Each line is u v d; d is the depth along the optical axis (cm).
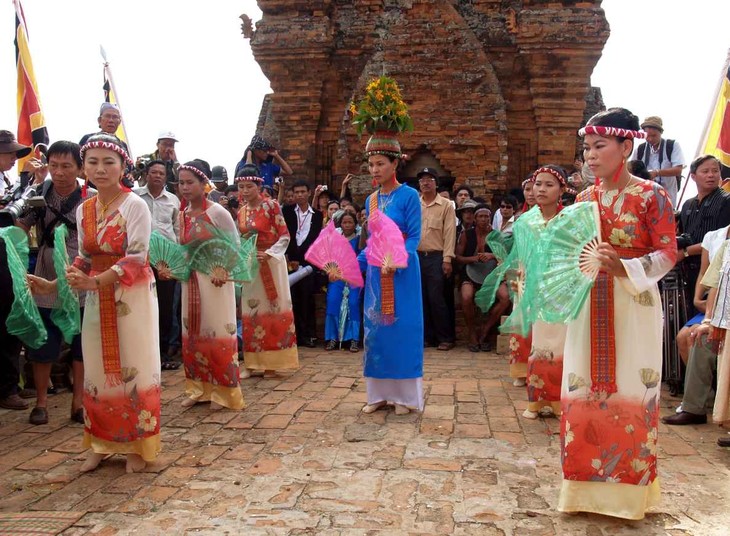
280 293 732
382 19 1273
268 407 599
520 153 1282
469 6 1314
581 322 363
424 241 942
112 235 427
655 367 356
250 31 1366
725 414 487
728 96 861
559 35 1202
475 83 1218
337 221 955
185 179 576
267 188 850
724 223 644
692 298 663
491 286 612
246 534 341
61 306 461
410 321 560
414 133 1226
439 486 406
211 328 580
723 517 364
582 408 360
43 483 416
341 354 903
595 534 344
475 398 631
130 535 341
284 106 1318
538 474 428
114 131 767
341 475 425
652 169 962
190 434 517
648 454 354
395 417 561
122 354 427
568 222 355
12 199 625
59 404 615
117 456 466
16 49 966
